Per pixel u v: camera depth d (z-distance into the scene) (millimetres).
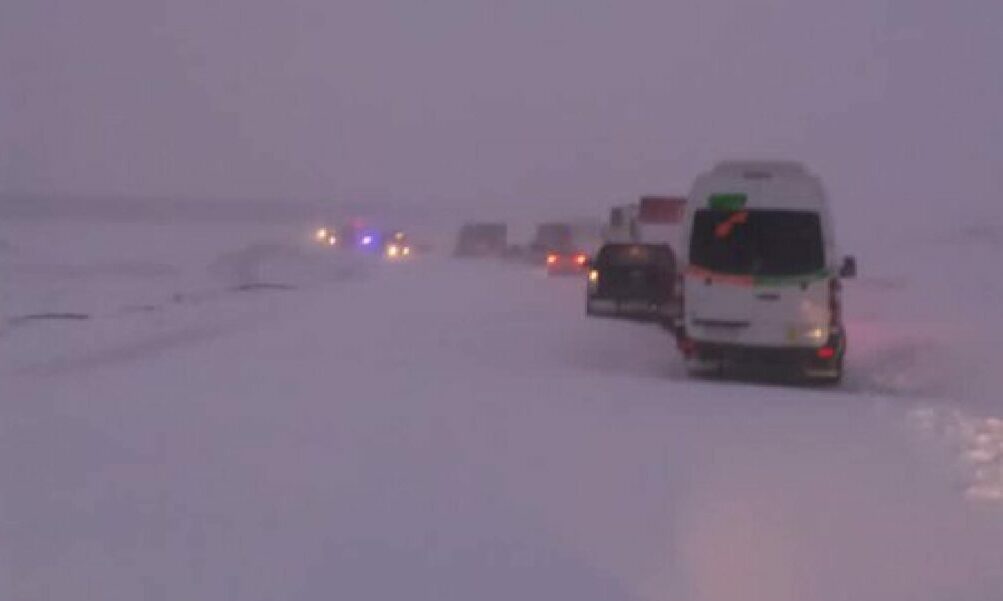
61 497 12844
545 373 24172
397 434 16625
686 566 10688
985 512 12875
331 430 16844
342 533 11531
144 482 13539
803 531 11977
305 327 32938
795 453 15891
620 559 10852
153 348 27453
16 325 31953
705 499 13172
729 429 17672
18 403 18953
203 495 12984
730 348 23938
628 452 15703
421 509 12492
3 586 9812
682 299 24359
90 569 10297
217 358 25453
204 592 9695
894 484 14141
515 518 12195
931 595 10023
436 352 27547
